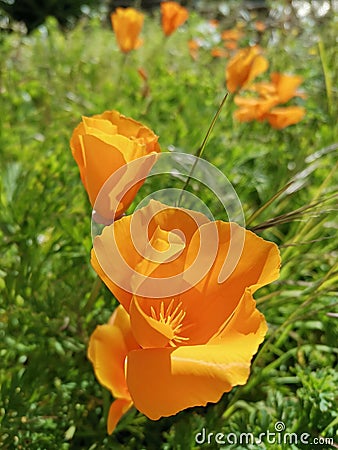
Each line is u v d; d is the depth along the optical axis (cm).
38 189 34
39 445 27
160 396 18
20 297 31
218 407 30
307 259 34
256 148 41
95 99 47
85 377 29
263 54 54
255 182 39
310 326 32
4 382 28
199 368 17
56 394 29
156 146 24
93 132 22
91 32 76
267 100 38
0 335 29
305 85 51
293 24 55
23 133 46
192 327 19
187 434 27
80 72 58
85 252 32
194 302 19
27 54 65
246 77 37
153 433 29
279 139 46
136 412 29
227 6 71
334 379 28
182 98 48
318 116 45
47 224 33
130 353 18
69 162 38
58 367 29
